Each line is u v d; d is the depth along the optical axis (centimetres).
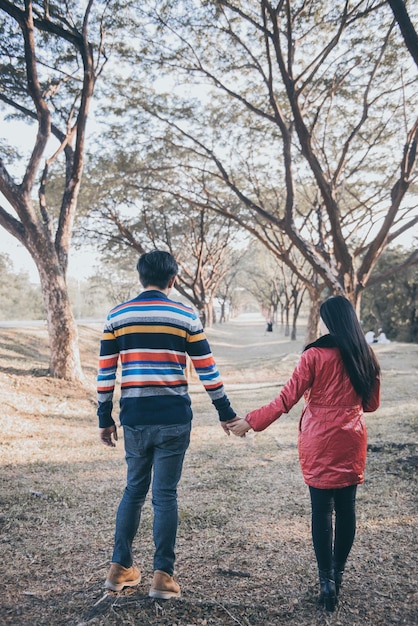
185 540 360
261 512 418
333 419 261
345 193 2022
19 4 1084
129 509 268
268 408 265
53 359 1250
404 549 328
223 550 338
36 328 2164
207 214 2494
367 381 262
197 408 1144
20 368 1293
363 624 246
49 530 382
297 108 1184
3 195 1150
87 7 1112
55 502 453
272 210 2064
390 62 1385
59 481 527
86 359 1950
